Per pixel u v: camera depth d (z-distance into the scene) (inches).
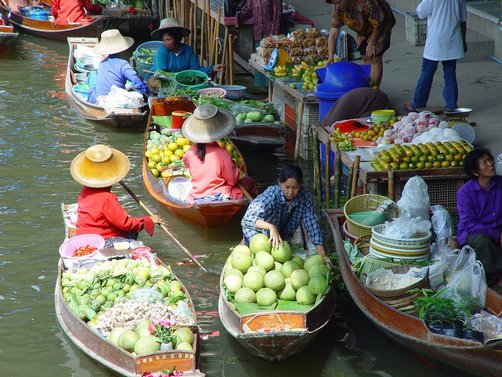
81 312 292.8
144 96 566.3
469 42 573.6
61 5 810.2
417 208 331.3
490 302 277.7
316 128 422.0
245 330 275.6
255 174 466.0
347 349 293.0
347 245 321.4
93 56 653.3
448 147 358.9
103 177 342.0
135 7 840.9
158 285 304.8
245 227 314.7
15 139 519.8
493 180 309.9
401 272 298.7
